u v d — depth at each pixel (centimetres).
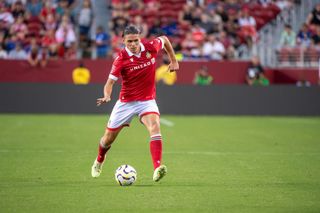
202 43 10544
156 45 3675
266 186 3591
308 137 6550
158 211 2900
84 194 3306
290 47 10988
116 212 2878
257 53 10956
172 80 9881
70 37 10456
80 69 9812
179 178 3884
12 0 10881
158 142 3581
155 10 11194
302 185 3631
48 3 11125
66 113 9338
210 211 2902
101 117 8900
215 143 5959
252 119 8888
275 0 11681
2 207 2983
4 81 9994
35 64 10012
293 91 9462
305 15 11600
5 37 10375
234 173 4106
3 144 5706
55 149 5388
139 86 3644
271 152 5288
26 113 9306
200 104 9406
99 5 11562
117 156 4994
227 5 11450
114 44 10356
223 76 10269
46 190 3428
